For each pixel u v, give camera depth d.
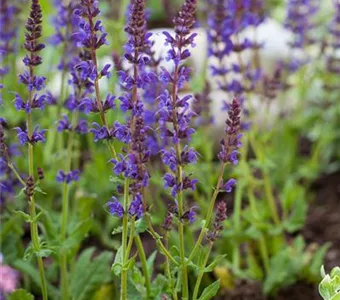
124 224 3.65
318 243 6.22
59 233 4.94
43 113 6.05
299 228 6.10
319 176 7.31
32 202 3.86
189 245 5.05
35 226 3.90
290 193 5.71
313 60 7.09
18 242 5.00
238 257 5.59
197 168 5.71
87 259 5.01
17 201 5.35
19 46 6.06
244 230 5.52
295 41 6.60
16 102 3.74
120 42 6.41
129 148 3.70
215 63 7.28
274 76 5.71
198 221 5.64
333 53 6.73
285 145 6.93
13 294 4.26
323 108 7.09
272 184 6.66
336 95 7.46
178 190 3.61
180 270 3.79
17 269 4.97
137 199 3.57
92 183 6.19
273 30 8.27
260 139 5.89
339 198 6.92
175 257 3.81
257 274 5.54
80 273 4.95
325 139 7.05
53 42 5.08
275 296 5.43
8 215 5.01
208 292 3.82
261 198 6.39
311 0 6.98
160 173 5.88
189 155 3.56
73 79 4.40
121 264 3.70
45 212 4.47
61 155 5.41
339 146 7.55
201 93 5.43
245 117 5.78
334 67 6.79
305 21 6.52
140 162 3.53
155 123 4.75
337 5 6.71
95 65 3.57
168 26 9.28
